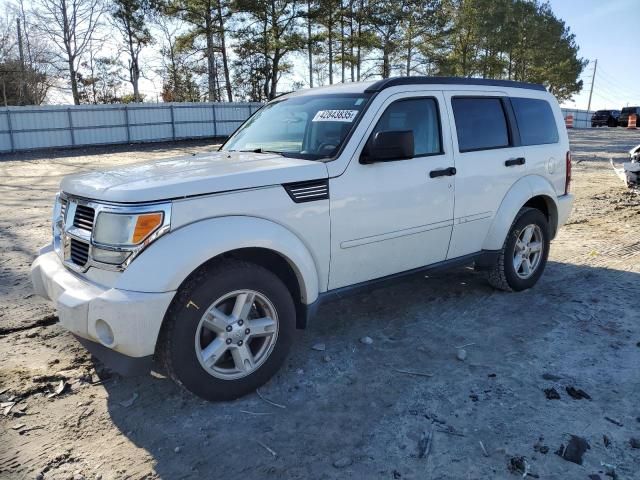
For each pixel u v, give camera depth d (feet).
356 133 12.43
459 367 12.27
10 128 93.35
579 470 8.79
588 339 13.65
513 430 9.85
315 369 12.21
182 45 130.31
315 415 10.41
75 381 11.64
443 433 9.78
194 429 9.97
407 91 13.65
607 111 173.37
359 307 15.98
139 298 9.36
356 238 12.42
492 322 14.78
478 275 18.81
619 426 9.97
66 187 11.44
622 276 18.54
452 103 14.73
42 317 15.17
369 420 10.23
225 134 120.57
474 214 15.05
